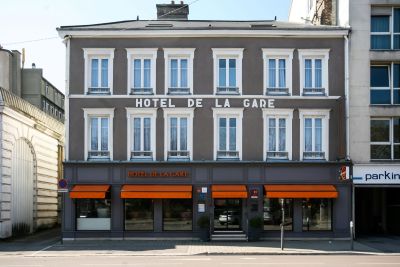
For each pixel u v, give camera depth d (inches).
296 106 1151.6
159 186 1122.7
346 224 1134.4
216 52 1154.7
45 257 871.7
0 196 1108.5
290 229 1135.0
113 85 1149.1
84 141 1138.7
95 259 832.3
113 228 1122.7
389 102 1171.9
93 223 1127.6
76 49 1153.4
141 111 1143.6
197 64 1154.7
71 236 1121.4
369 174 1142.3
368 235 1266.0
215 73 1153.4
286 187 1122.7
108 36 1152.2
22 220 1256.8
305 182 1135.6
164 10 1378.0
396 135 1163.3
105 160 1135.6
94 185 1125.7
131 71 1155.3
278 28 1151.0
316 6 1385.3
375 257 864.3
